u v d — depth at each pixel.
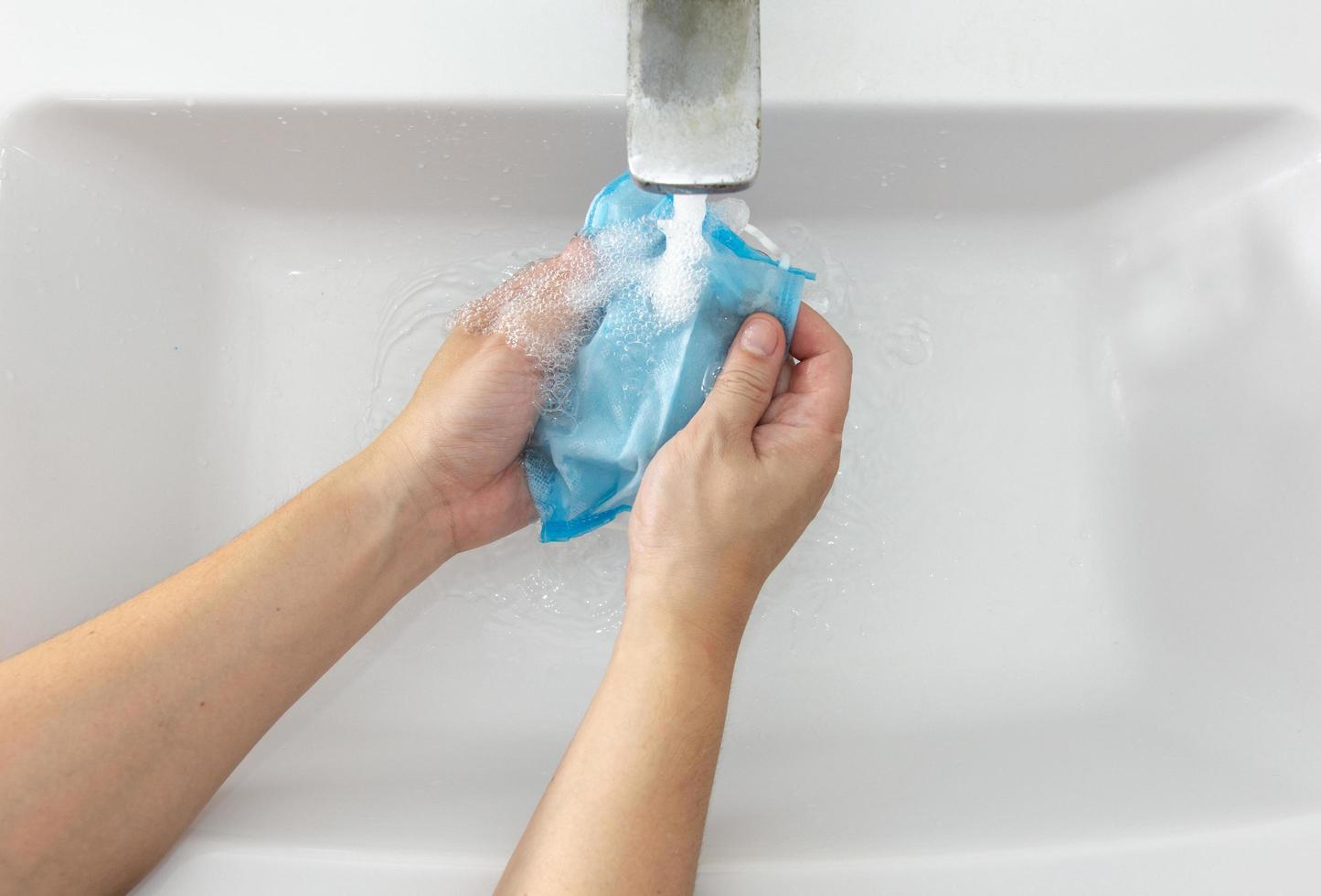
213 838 0.48
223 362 0.69
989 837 0.50
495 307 0.59
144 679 0.45
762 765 0.62
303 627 0.50
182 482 0.67
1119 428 0.70
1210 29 0.57
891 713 0.65
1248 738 0.59
